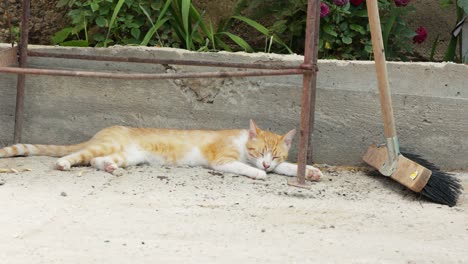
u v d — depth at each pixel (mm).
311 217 6398
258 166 7824
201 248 5465
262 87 8242
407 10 8914
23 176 7137
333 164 8352
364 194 7262
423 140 8258
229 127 8352
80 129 8430
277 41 8953
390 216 6562
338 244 5703
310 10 6914
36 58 8305
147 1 8867
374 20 7059
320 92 8203
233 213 6387
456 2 9242
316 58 7625
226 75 6945
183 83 8266
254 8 9305
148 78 6984
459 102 8164
